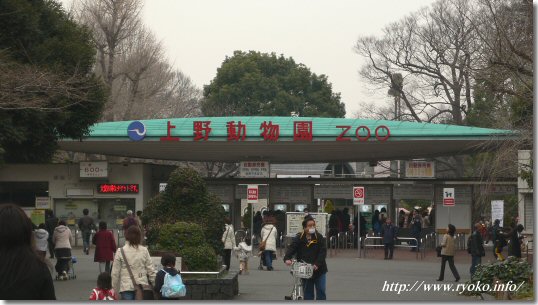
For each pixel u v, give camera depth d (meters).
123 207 45.91
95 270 30.89
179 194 23.28
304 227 17.56
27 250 7.76
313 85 88.31
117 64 57.25
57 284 25.50
